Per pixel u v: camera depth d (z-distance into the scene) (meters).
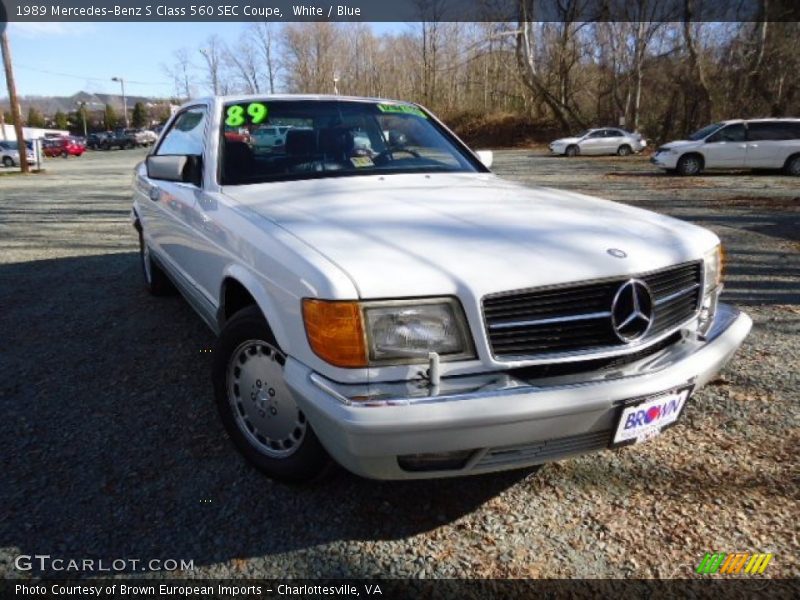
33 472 2.45
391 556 2.00
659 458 2.56
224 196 2.84
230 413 2.49
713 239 2.51
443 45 47.94
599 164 22.09
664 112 33.34
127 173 21.42
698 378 2.12
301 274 1.93
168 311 4.55
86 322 4.33
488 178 3.40
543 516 2.20
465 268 1.91
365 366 1.81
